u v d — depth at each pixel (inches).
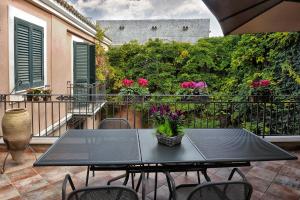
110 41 530.6
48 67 235.1
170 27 925.2
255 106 235.9
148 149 87.6
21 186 114.4
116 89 481.4
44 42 223.6
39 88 212.1
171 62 472.1
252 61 289.3
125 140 97.7
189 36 887.7
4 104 162.1
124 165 79.1
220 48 433.4
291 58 230.1
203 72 449.1
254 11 94.5
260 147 91.0
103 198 60.7
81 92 324.2
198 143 94.8
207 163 83.2
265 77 256.2
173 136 91.0
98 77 411.8
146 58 468.8
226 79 406.3
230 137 103.1
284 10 97.1
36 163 74.8
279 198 105.1
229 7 96.1
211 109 239.8
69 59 302.7
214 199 64.0
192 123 233.0
